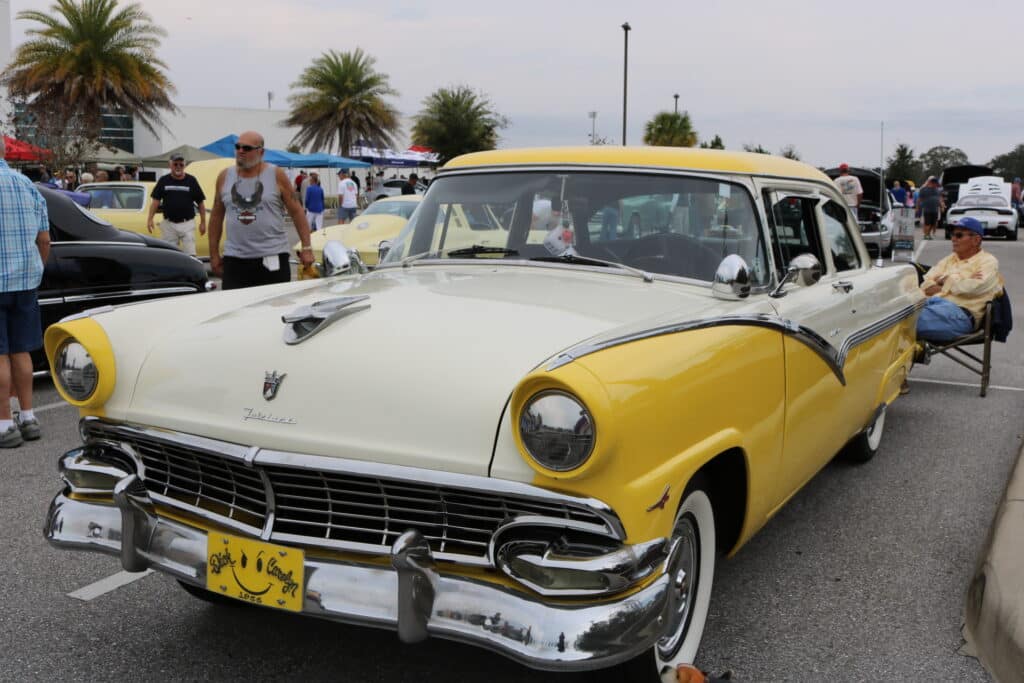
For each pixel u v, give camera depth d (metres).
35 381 7.57
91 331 3.02
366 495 2.56
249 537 2.69
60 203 6.97
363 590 2.49
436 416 2.48
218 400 2.78
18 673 3.05
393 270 3.88
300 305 3.13
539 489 2.35
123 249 7.16
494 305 2.99
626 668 2.68
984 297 7.38
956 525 4.59
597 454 2.26
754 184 3.66
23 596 3.63
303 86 49.47
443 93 49.41
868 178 19.78
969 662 3.24
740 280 3.25
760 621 3.53
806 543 4.34
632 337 2.65
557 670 2.29
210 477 2.84
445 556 2.48
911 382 8.00
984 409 7.02
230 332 2.98
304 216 6.79
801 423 3.63
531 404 2.33
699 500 2.92
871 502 4.92
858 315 4.37
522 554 2.39
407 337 2.74
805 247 4.08
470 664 3.13
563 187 3.78
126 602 3.59
